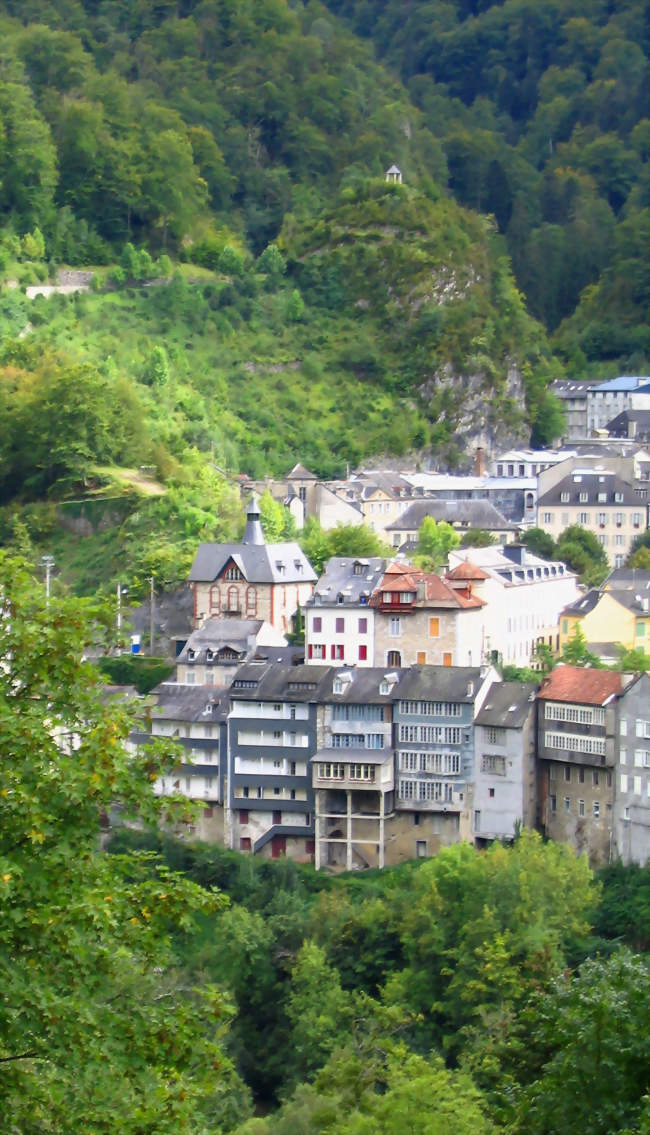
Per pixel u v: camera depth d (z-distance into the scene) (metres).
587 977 146.25
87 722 129.75
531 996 153.75
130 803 129.00
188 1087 124.38
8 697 127.44
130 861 130.75
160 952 128.12
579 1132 136.62
